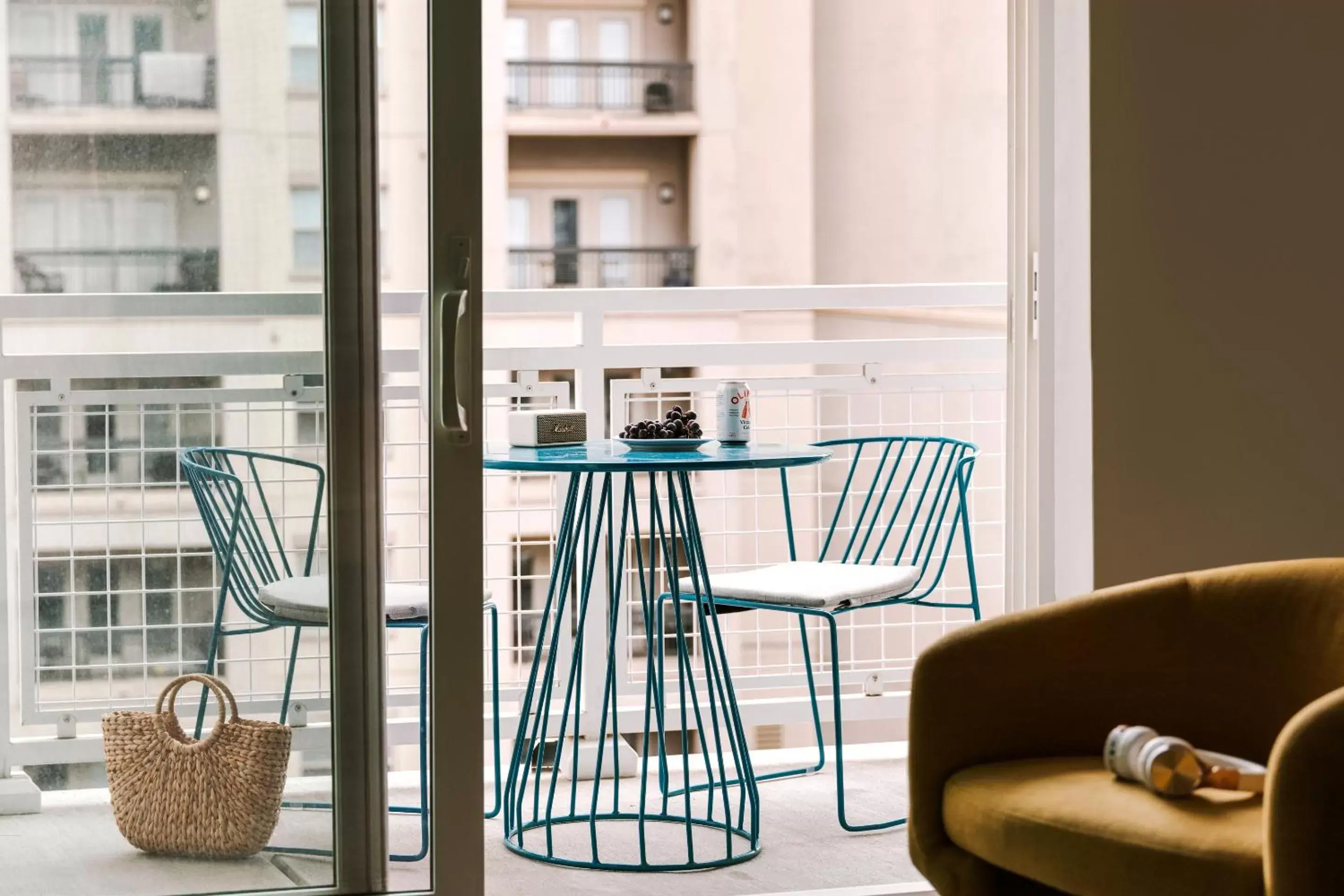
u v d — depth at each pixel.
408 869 2.66
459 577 2.52
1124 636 2.24
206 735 2.54
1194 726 2.24
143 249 2.48
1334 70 3.01
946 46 15.43
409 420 6.66
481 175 2.49
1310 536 3.05
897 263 17.47
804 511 14.50
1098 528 2.97
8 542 2.48
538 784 3.27
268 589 2.53
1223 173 2.98
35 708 2.50
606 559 3.46
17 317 2.46
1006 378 3.25
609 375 17.66
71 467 2.49
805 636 3.76
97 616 2.51
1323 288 3.03
